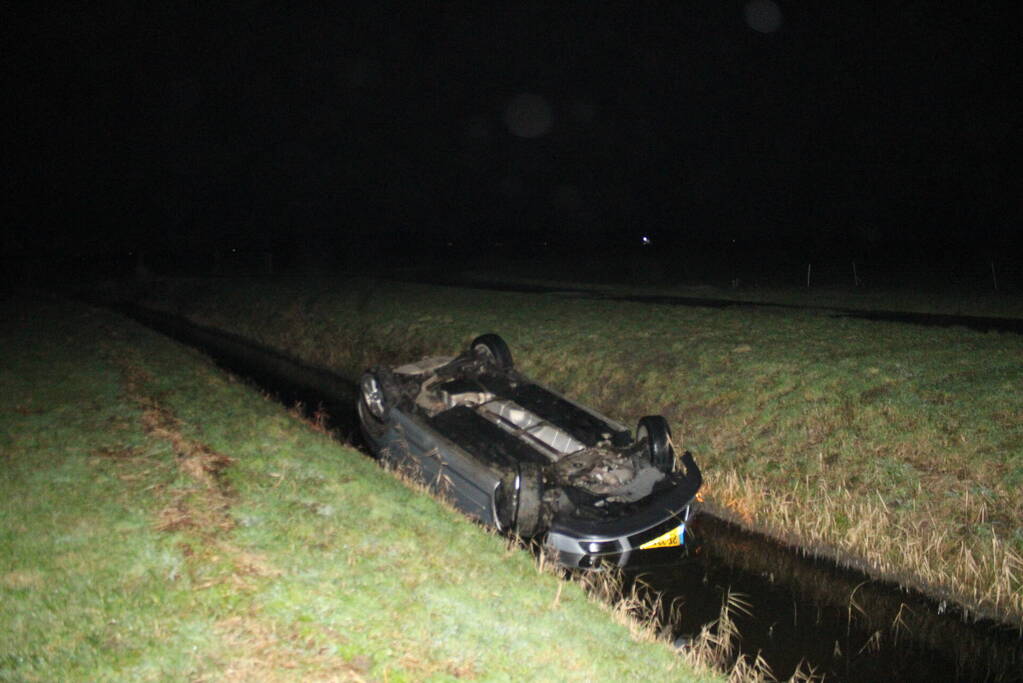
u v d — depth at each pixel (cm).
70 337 1510
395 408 968
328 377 1702
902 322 1658
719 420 1111
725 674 525
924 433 918
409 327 1892
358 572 529
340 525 607
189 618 445
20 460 700
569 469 830
